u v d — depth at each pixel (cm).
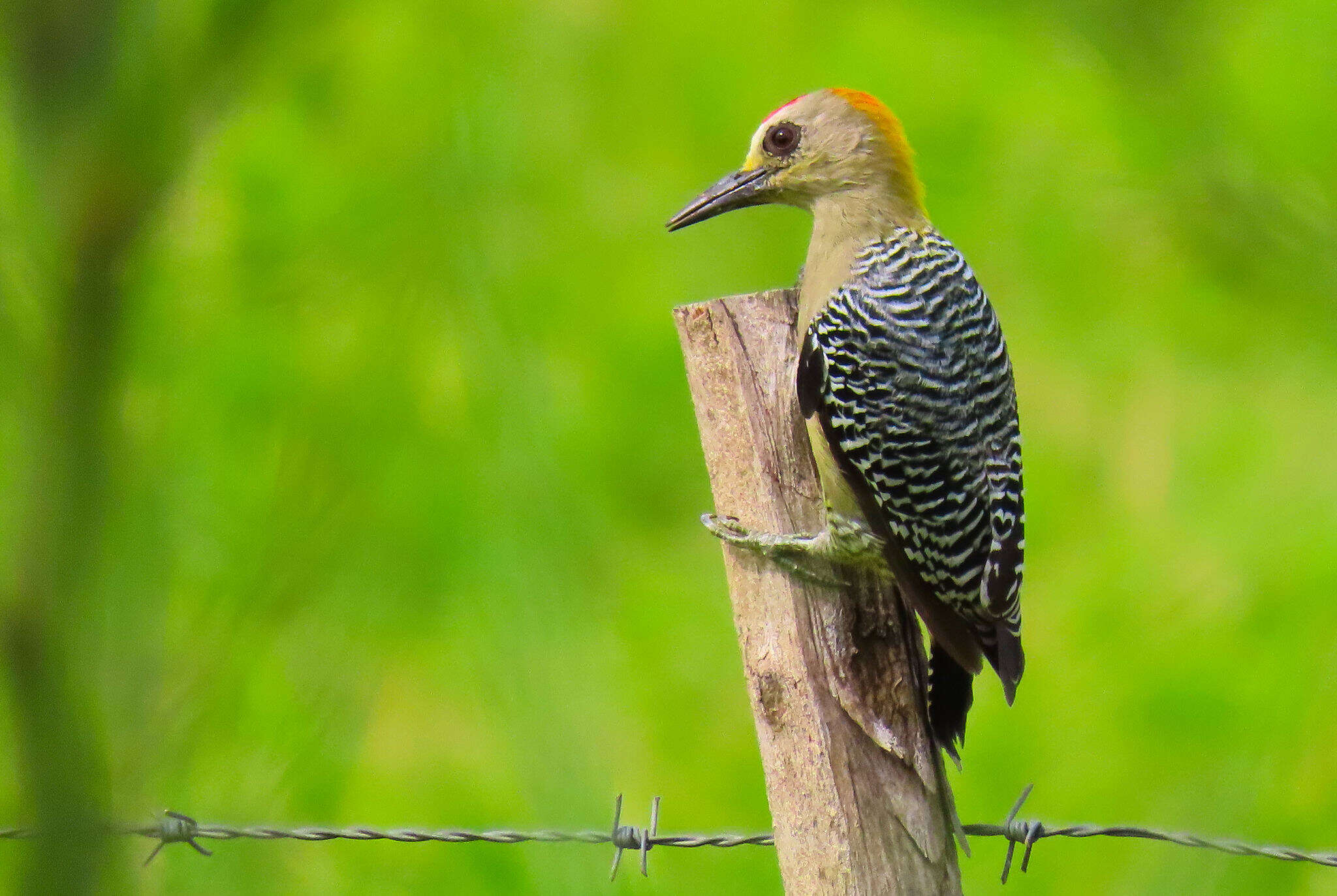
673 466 1393
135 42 434
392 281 1116
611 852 969
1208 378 1507
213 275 1142
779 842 604
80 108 430
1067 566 1420
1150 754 1203
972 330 742
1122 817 1180
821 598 604
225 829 652
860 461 700
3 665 432
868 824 586
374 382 1066
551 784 963
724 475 618
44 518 443
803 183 811
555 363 1267
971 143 1561
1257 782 1153
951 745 662
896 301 739
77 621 445
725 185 837
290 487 976
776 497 607
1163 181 1455
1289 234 1425
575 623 1023
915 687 611
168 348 988
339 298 1138
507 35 1284
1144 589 1349
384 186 1142
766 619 605
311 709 945
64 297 435
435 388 1065
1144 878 1134
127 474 502
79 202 432
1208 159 1437
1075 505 1470
